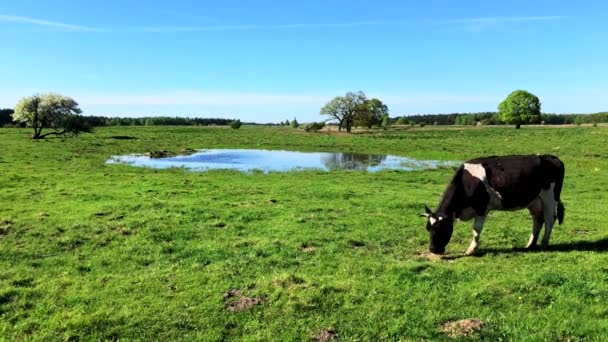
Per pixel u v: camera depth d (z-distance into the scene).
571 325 6.73
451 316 7.15
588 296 7.73
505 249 11.09
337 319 7.14
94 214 14.49
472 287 8.25
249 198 18.47
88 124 61.28
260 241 11.66
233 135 79.38
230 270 9.45
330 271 9.41
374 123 101.88
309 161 39.06
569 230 13.08
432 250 10.68
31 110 54.50
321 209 16.08
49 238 11.69
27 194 18.25
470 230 13.12
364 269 9.45
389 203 17.19
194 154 45.50
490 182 10.49
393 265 9.60
